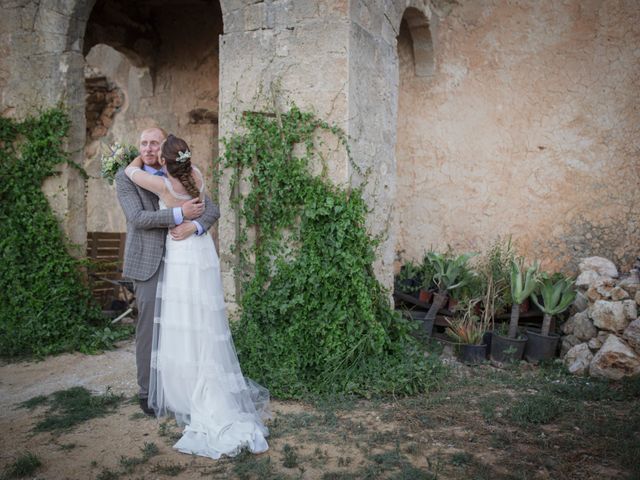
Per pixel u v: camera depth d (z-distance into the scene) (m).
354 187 4.61
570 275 6.27
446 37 6.74
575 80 6.23
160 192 3.59
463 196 6.74
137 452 3.27
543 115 6.37
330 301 4.41
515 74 6.47
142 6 8.12
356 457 3.19
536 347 5.25
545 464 3.07
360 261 4.50
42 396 4.21
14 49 5.84
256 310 4.51
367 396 4.12
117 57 9.01
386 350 4.60
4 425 3.70
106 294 7.23
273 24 4.62
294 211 4.54
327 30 4.49
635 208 6.03
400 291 6.26
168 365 3.53
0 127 5.79
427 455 3.21
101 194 9.41
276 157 4.56
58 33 5.68
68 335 5.58
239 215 4.67
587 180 6.21
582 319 5.19
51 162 5.70
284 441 3.41
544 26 6.33
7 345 5.37
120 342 5.78
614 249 6.11
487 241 6.63
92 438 3.47
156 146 3.73
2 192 5.69
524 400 4.06
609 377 4.60
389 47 5.34
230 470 3.03
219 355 3.56
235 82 4.75
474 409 3.97
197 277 3.58
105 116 9.30
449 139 6.79
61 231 5.78
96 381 4.62
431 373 4.51
